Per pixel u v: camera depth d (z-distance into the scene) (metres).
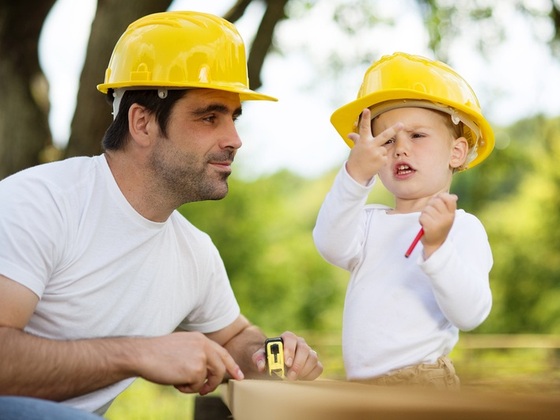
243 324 2.83
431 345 2.20
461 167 2.45
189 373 2.00
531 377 2.08
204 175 2.37
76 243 2.22
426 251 2.06
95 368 1.97
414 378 2.17
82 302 2.24
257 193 19.70
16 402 1.72
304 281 21.03
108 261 2.27
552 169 12.78
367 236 2.36
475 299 2.08
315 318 20.77
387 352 2.21
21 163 6.50
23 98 6.52
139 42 2.42
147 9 5.82
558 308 16.58
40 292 2.11
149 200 2.36
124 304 2.32
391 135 2.20
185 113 2.35
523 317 16.64
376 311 2.24
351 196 2.23
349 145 2.55
